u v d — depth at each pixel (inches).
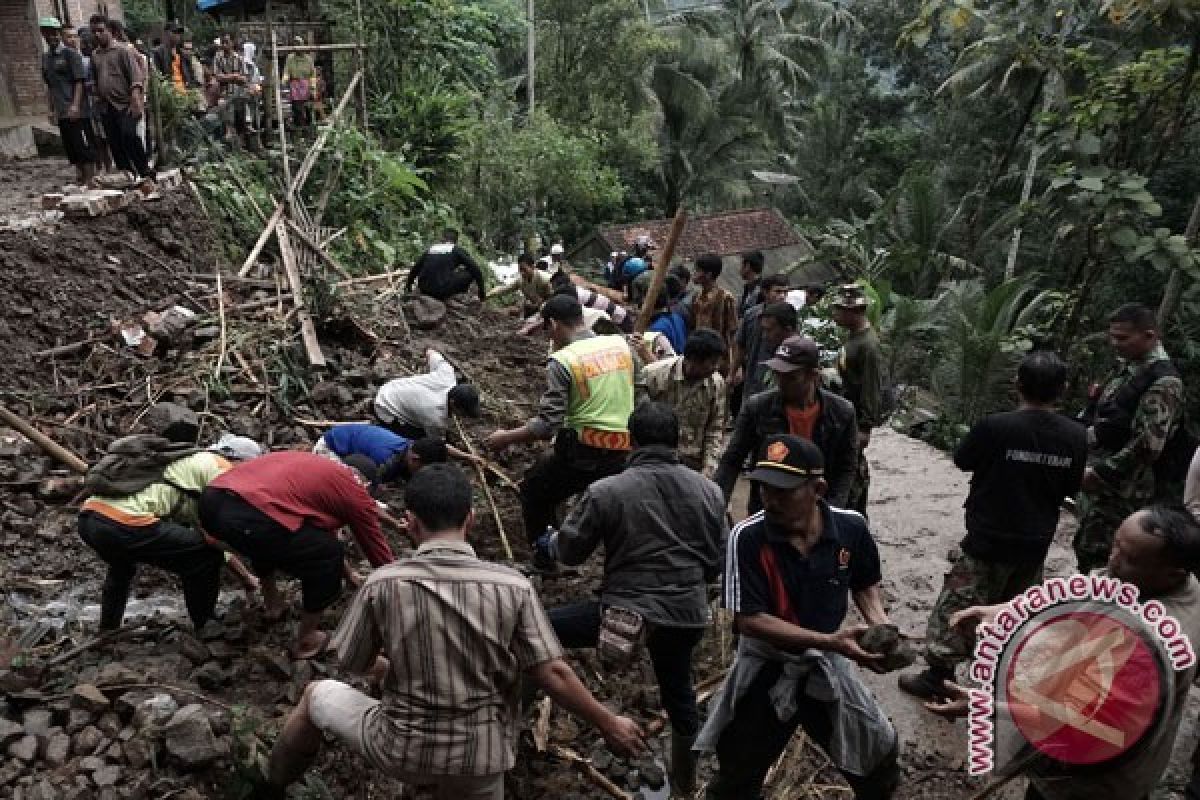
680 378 195.0
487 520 222.2
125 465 158.4
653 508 137.5
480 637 107.3
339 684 123.0
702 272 312.8
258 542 147.3
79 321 272.8
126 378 256.4
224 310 292.0
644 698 172.1
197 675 154.4
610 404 186.1
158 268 314.7
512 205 778.2
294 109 493.7
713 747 130.0
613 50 948.6
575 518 139.9
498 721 110.7
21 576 190.9
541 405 186.9
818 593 121.0
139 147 365.1
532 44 858.8
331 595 157.2
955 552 227.3
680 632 140.3
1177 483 172.7
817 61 1256.2
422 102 547.2
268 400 252.7
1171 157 564.1
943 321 501.0
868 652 113.9
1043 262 772.6
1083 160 371.6
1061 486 155.4
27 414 237.8
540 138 802.2
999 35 404.2
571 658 177.9
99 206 312.0
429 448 189.9
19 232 286.4
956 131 904.9
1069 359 409.7
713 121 1106.1
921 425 412.8
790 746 164.4
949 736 166.2
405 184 474.0
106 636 166.4
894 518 256.4
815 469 117.2
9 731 139.0
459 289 350.0
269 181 416.5
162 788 132.2
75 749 139.5
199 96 443.8
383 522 187.5
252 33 515.5
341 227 432.8
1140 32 404.2
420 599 106.7
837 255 725.3
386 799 143.8
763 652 124.4
